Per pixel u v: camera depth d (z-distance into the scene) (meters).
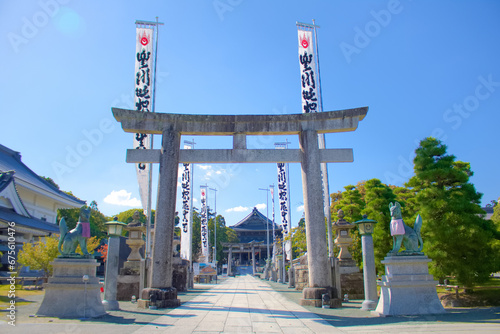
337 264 18.94
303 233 37.75
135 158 18.00
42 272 34.22
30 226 35.91
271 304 17.73
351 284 22.34
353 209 27.19
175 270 28.58
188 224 37.31
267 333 10.07
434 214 17.22
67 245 13.91
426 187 18.69
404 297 13.30
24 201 42.34
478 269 16.14
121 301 19.69
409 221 21.05
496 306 15.30
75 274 13.54
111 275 16.30
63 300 13.07
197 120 18.25
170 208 17.11
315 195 17.53
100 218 64.94
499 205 38.81
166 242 16.75
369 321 12.10
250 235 107.94
